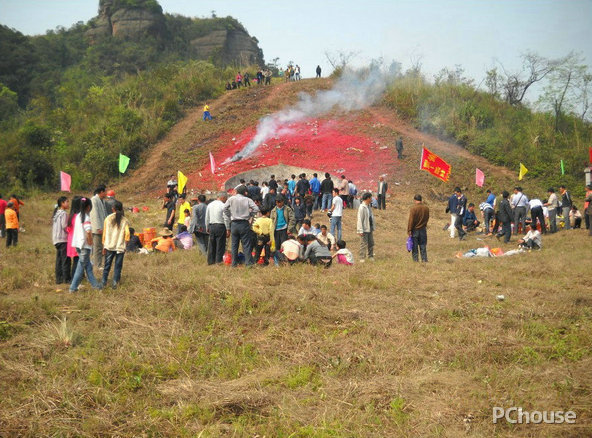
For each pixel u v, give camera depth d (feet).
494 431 15.03
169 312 25.23
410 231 40.88
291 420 15.75
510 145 107.34
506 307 26.58
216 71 164.25
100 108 127.85
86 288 29.84
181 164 104.47
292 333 22.97
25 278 32.71
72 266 32.96
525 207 59.88
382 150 104.47
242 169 98.12
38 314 24.76
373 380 18.31
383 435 14.98
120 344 21.31
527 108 124.57
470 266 37.40
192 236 47.96
